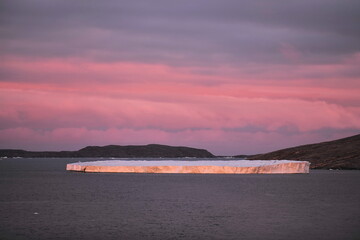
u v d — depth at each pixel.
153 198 67.62
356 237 37.03
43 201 62.97
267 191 80.75
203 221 44.97
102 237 37.50
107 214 49.69
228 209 54.12
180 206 57.34
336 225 42.41
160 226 42.28
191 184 100.81
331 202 61.97
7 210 53.09
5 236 37.78
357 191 80.19
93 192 77.88
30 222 44.34
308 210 53.12
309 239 36.34
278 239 36.44
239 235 38.06
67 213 50.47
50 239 36.75
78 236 37.84
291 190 82.81
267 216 48.22
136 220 45.56
